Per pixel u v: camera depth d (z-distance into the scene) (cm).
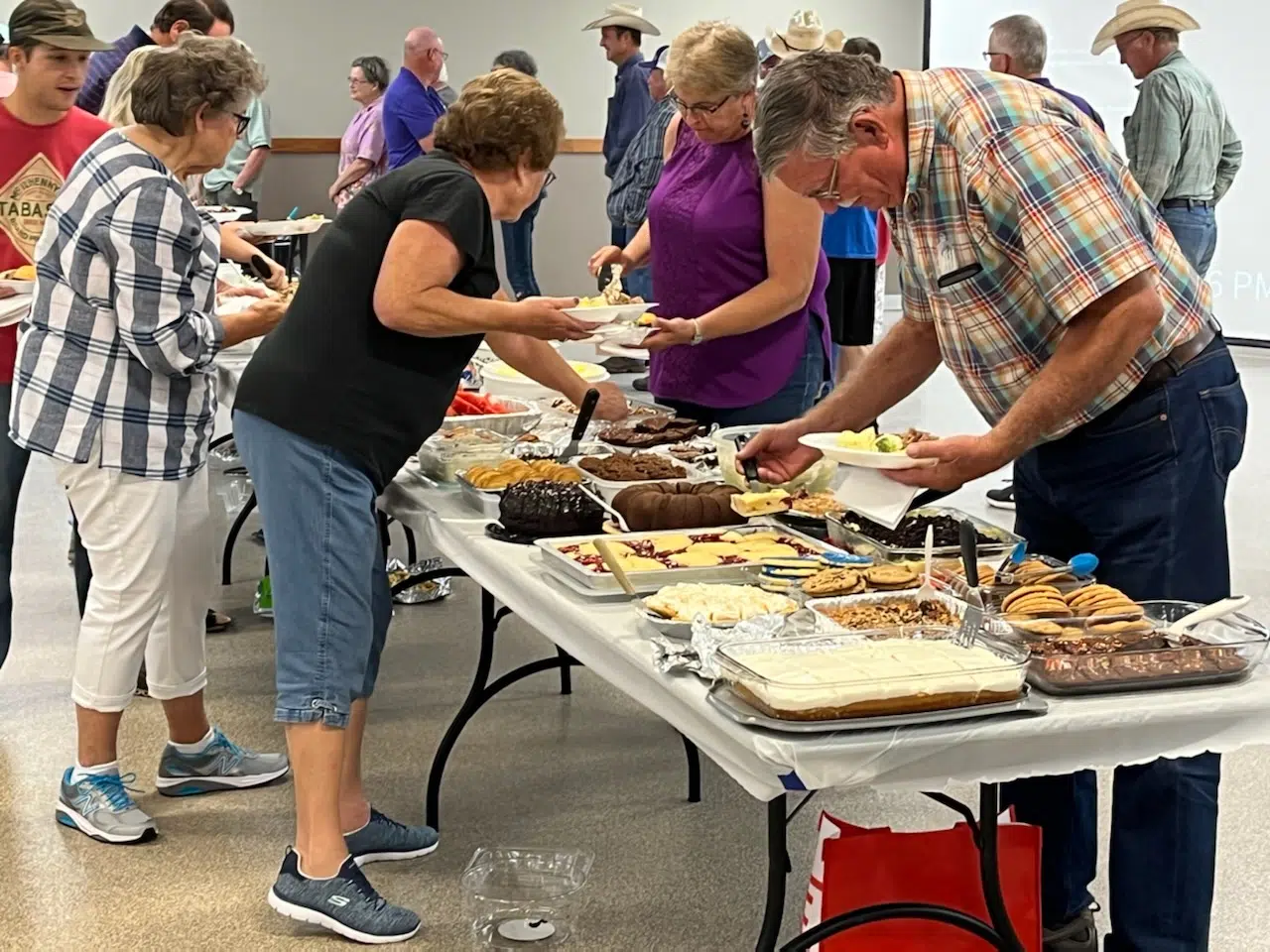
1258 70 927
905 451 202
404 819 296
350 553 240
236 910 260
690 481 267
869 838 192
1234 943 248
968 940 192
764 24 1123
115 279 264
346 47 1014
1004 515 533
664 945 247
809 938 176
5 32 718
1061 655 173
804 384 331
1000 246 198
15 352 321
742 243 311
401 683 375
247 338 286
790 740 159
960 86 197
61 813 291
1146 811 210
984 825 175
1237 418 211
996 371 211
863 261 633
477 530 255
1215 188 659
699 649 178
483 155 238
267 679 376
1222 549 212
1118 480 211
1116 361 190
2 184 323
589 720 354
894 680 161
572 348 798
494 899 260
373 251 234
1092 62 1052
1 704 353
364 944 247
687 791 313
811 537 237
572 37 1065
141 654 288
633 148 618
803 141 197
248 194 916
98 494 275
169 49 270
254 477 240
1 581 335
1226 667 177
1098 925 253
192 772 309
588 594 212
